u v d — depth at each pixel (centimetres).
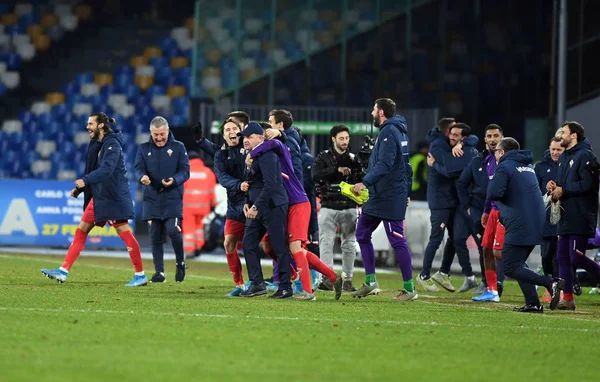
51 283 5022
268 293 4759
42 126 12925
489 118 11325
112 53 13688
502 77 11294
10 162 12688
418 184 9612
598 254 5672
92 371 2394
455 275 7044
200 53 11244
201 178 7850
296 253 4325
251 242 4431
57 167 12688
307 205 4347
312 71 11231
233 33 11225
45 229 8731
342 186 4816
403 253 4547
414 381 2425
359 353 2814
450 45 11269
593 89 10206
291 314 3706
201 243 7956
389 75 11250
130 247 5038
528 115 11319
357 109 9588
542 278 4144
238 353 2741
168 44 13812
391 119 4447
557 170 4681
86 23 13912
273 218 4281
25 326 3144
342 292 4972
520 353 2931
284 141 4438
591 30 10225
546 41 11331
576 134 4369
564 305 4400
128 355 2645
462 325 3559
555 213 4378
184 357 2644
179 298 4294
